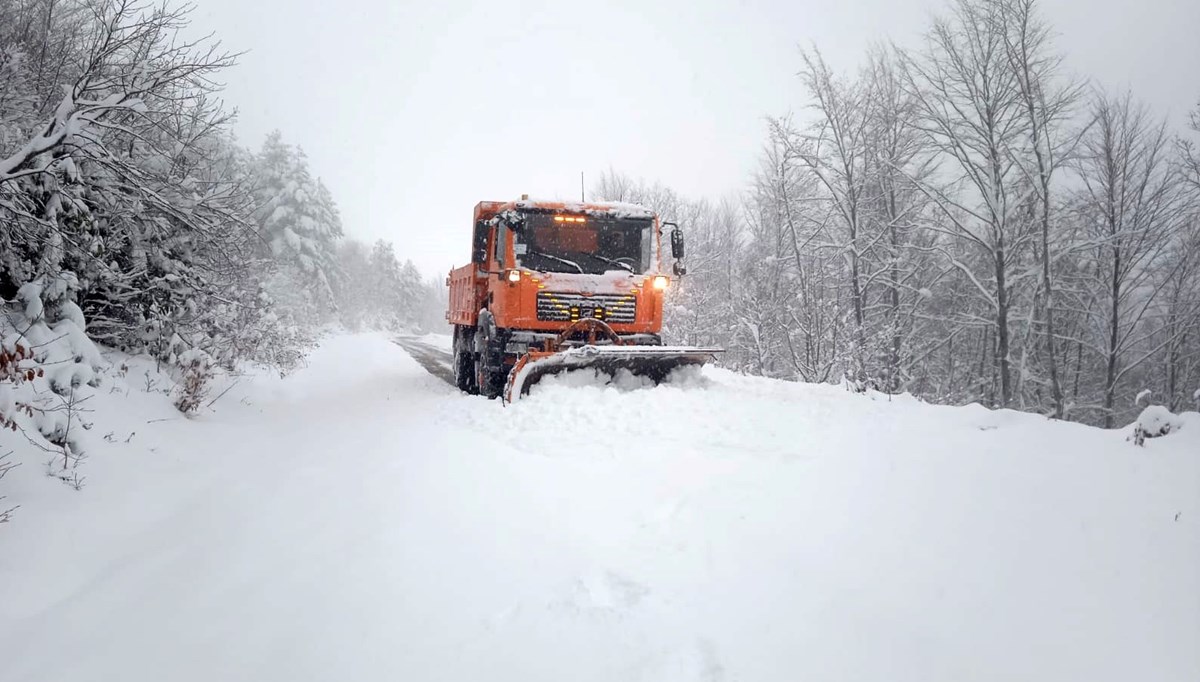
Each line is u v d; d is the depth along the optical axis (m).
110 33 6.05
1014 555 3.34
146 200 7.73
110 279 7.64
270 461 6.30
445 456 6.23
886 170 22.77
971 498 4.17
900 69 22.58
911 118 22.81
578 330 9.98
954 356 31.03
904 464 5.06
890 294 24.09
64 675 2.68
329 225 40.44
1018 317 23.42
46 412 5.21
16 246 6.55
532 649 2.77
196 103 8.34
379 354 21.20
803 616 2.95
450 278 15.32
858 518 3.99
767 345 21.78
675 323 23.05
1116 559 3.21
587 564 3.57
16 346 4.41
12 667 2.75
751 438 6.40
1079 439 5.84
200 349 8.84
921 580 3.19
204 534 4.27
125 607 3.28
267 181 37.03
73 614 3.21
